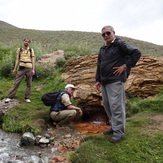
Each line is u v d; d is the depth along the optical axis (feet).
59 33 157.38
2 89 19.04
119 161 7.27
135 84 17.79
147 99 16.37
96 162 7.29
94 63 20.13
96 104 17.03
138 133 9.71
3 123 12.51
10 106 14.62
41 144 9.71
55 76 22.45
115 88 8.66
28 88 16.08
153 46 114.62
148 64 18.92
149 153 7.73
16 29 180.86
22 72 15.87
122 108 8.73
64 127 12.72
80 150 8.30
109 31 8.79
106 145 8.58
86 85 18.02
